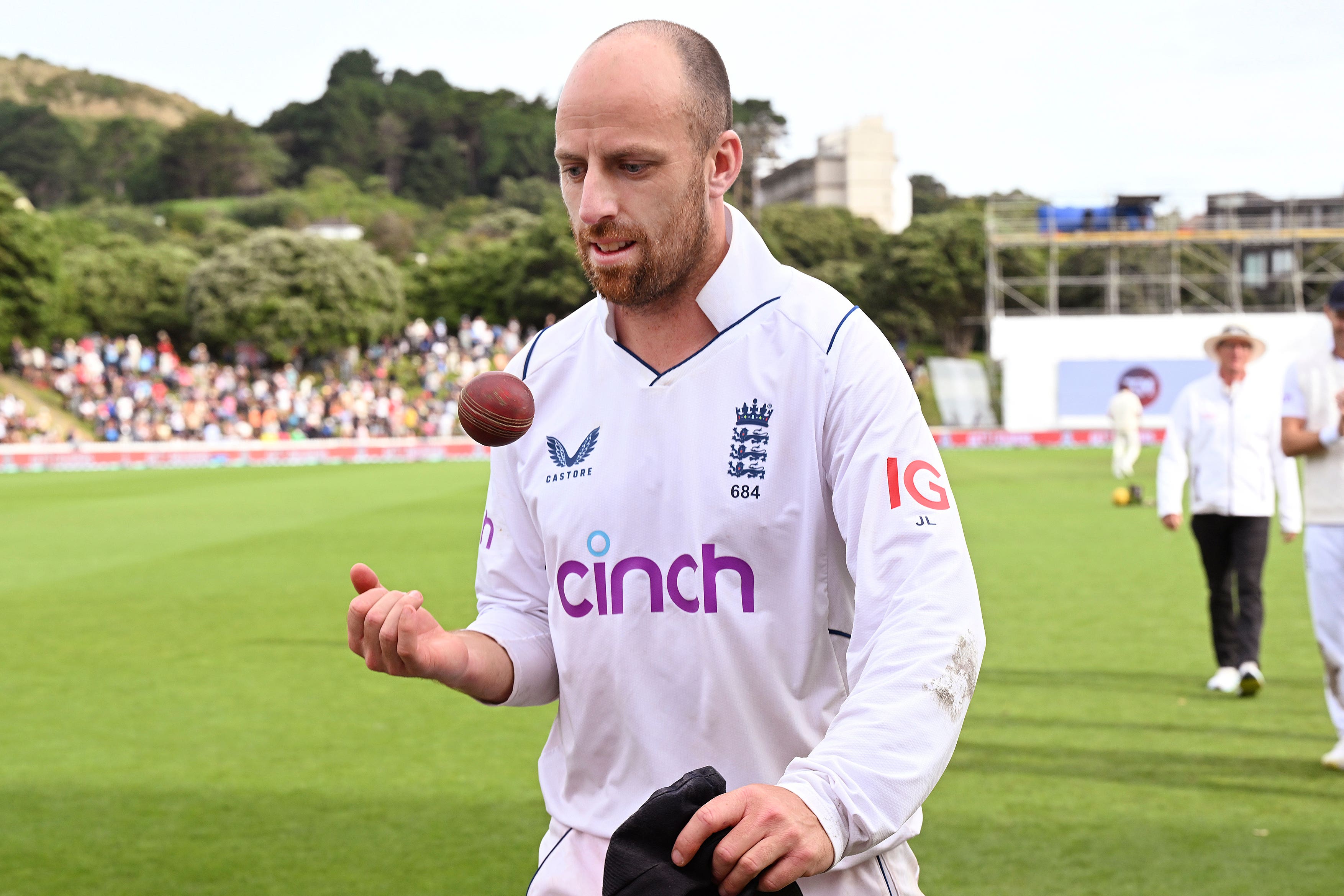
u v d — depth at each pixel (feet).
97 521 56.85
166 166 433.89
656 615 5.83
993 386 151.74
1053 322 127.54
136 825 15.53
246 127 440.04
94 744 19.45
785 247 231.30
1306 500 17.44
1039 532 46.75
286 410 143.74
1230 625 22.16
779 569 5.73
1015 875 13.34
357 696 22.63
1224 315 125.80
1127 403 77.51
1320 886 12.91
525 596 6.70
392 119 445.37
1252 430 21.53
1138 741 18.79
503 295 201.87
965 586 5.22
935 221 195.52
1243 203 147.33
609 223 5.43
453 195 416.26
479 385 5.86
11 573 39.75
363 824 15.49
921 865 13.69
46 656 26.45
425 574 38.17
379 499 69.10
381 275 183.52
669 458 5.87
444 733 20.07
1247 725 19.69
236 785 17.22
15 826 15.52
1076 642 26.30
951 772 17.30
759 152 266.98
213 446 116.78
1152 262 165.27
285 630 29.30
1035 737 19.03
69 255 200.54
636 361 6.02
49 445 118.52
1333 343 17.20
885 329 201.77
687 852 4.38
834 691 5.84
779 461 5.73
